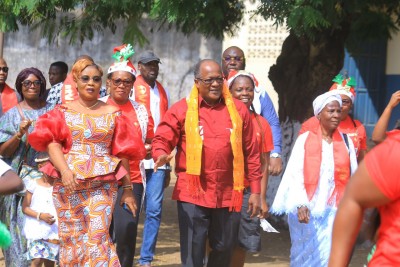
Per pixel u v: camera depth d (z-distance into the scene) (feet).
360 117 62.18
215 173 20.34
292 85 34.37
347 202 10.71
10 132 23.07
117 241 22.94
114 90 23.76
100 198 19.67
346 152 22.35
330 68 33.37
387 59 62.39
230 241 20.76
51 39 34.37
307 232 22.18
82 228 19.67
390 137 10.66
